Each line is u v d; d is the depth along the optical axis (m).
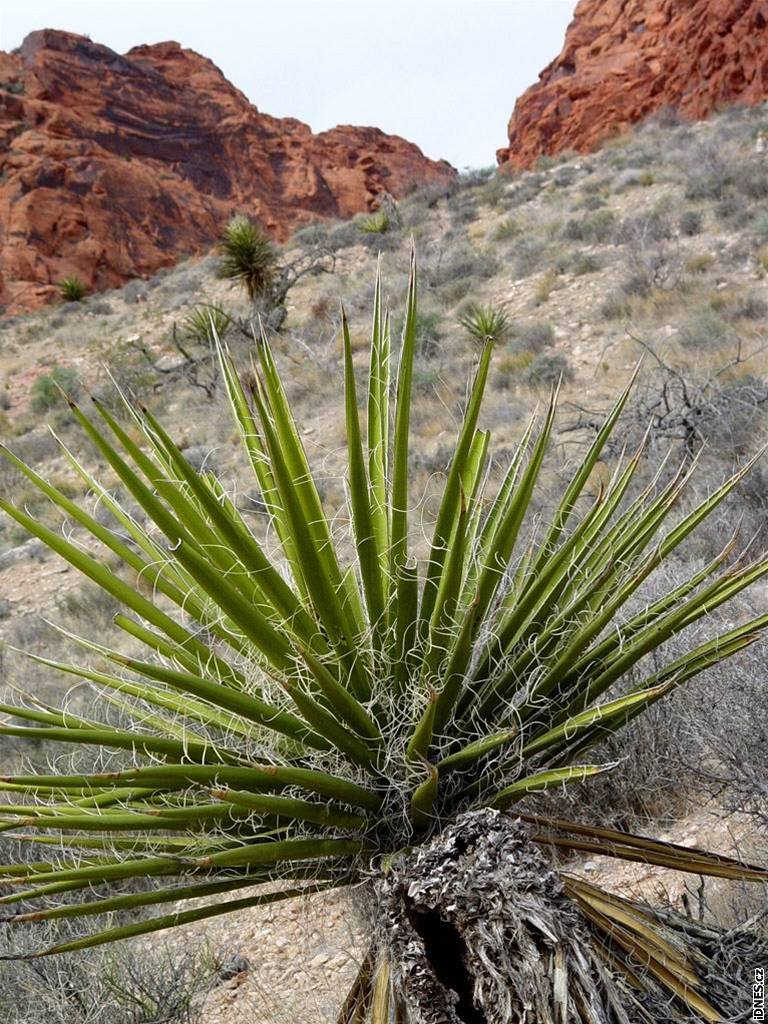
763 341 14.35
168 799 2.63
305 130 92.75
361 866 2.53
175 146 79.38
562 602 2.79
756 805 3.42
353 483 2.43
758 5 45.78
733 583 2.59
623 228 23.92
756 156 26.66
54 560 16.45
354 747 2.42
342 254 32.72
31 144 66.38
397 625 2.52
